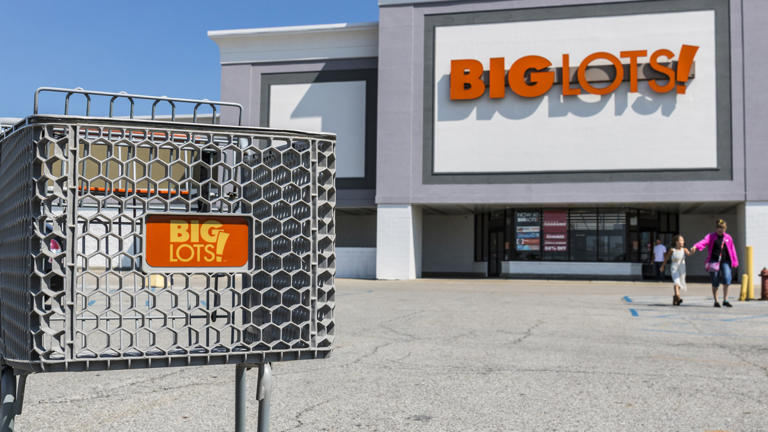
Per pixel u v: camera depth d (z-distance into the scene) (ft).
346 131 99.96
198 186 8.06
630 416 16.05
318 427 14.94
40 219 7.41
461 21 91.50
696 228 108.99
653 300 53.78
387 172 92.27
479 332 32.22
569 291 66.33
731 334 31.63
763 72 83.61
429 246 118.01
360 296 57.72
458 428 14.94
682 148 85.15
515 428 14.97
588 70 87.45
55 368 7.55
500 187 89.45
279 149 8.71
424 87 92.22
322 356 8.68
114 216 7.68
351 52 100.27
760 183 82.94
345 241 120.57
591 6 88.02
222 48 103.19
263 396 8.49
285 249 8.70
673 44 85.97
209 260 8.07
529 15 89.61
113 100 8.13
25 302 7.58
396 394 18.34
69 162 7.47
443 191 91.04
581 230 93.97
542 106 88.84
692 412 16.43
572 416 16.03
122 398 17.67
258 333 9.00
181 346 8.06
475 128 90.53
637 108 86.33
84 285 7.62
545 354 25.40
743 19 84.43
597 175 86.94
